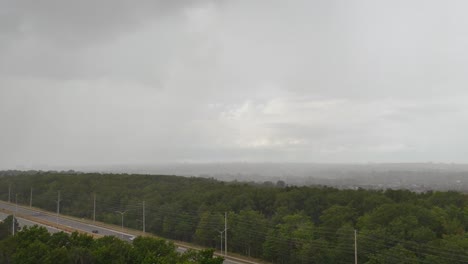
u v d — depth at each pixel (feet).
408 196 296.71
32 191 514.27
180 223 329.93
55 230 347.36
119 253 178.29
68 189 474.49
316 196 310.86
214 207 330.13
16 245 191.21
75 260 173.47
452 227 225.76
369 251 221.05
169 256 171.53
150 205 373.61
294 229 262.67
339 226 252.01
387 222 235.61
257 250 280.31
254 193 346.95
